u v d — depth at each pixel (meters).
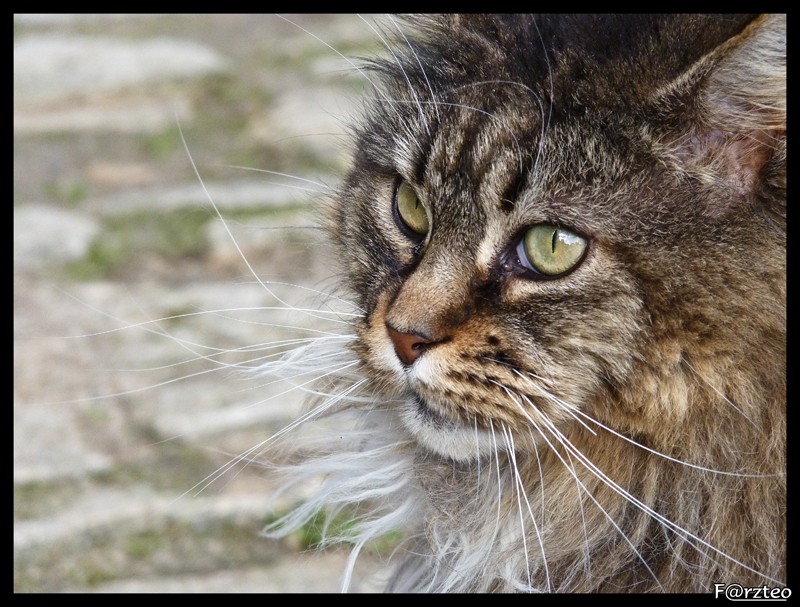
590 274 1.86
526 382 1.87
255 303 2.20
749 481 1.88
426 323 1.87
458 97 1.90
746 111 1.86
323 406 1.93
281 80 3.21
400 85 1.94
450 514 1.92
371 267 1.92
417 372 1.88
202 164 2.74
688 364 1.86
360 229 1.93
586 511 1.90
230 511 2.05
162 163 2.76
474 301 1.88
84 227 2.44
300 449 2.00
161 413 2.12
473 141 1.88
